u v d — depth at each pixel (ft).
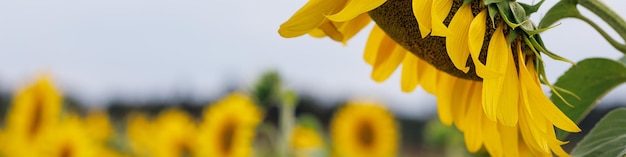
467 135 2.71
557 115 2.14
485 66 2.12
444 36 2.18
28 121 8.27
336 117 9.07
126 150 12.59
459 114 2.72
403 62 2.81
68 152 8.47
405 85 2.84
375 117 8.87
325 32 2.42
